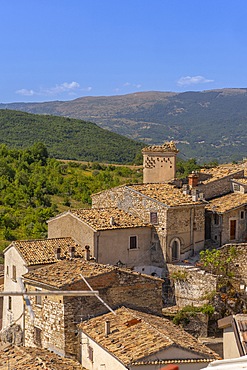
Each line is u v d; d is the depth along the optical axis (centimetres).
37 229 7650
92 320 3478
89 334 3300
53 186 9794
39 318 3703
